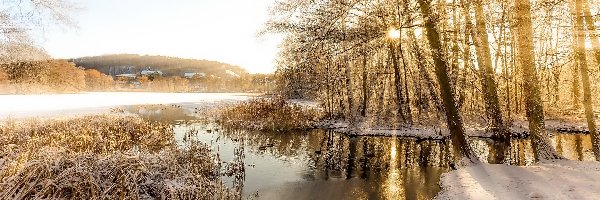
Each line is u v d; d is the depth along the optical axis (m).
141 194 7.54
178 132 19.91
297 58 10.10
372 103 22.53
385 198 8.96
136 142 14.66
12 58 11.30
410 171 11.53
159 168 8.63
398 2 9.90
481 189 8.03
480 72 15.38
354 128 20.23
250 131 20.52
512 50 16.86
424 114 21.19
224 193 9.07
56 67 63.62
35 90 60.75
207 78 145.25
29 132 14.83
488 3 10.12
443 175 10.04
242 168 11.50
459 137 10.59
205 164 11.02
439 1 9.67
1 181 6.87
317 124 22.34
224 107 31.91
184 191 7.74
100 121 18.86
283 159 13.52
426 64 14.00
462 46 14.59
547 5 9.67
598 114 23.58
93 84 106.81
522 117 21.97
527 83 10.65
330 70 20.42
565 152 14.21
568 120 22.14
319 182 10.51
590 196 6.89
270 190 9.76
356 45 9.50
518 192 7.55
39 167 7.09
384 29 9.94
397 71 20.50
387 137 18.30
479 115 20.36
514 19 10.46
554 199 6.93
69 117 20.75
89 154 8.12
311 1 8.95
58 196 6.72
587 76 10.84
